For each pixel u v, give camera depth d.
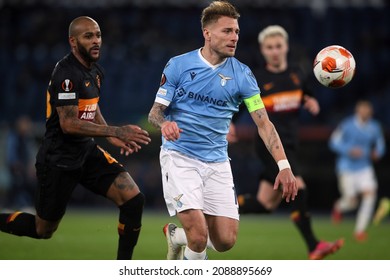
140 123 68.31
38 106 77.94
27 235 24.86
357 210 68.88
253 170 66.00
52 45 87.06
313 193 66.81
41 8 93.69
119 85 79.25
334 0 94.50
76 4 96.12
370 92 79.19
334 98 76.94
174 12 92.12
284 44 32.16
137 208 23.41
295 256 31.89
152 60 82.69
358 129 49.75
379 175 64.62
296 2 94.19
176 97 22.59
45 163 23.61
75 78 22.80
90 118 23.80
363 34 86.31
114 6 93.31
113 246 35.06
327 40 87.38
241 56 79.12
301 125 72.69
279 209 71.00
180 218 21.89
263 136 22.20
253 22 86.94
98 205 71.81
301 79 32.44
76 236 40.19
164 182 22.81
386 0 94.00
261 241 39.16
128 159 68.06
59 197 23.84
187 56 22.66
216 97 22.38
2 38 87.00
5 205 69.00
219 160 22.95
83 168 23.73
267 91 31.88
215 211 22.73
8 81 80.25
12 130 63.78
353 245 37.94
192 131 22.55
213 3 22.47
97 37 23.25
